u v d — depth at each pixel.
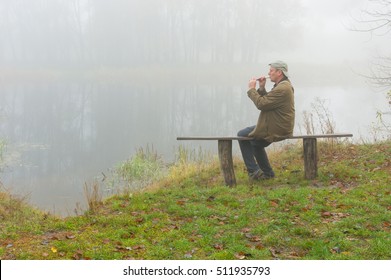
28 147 28.61
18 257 8.20
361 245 8.52
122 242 8.80
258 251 8.37
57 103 51.59
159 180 16.47
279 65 12.52
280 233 9.16
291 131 12.56
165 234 9.25
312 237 9.02
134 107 48.75
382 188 11.73
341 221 9.52
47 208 15.80
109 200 12.05
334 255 8.08
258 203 10.96
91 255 8.23
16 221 10.95
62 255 8.27
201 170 15.34
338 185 12.33
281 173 13.84
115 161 24.23
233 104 50.94
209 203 11.31
